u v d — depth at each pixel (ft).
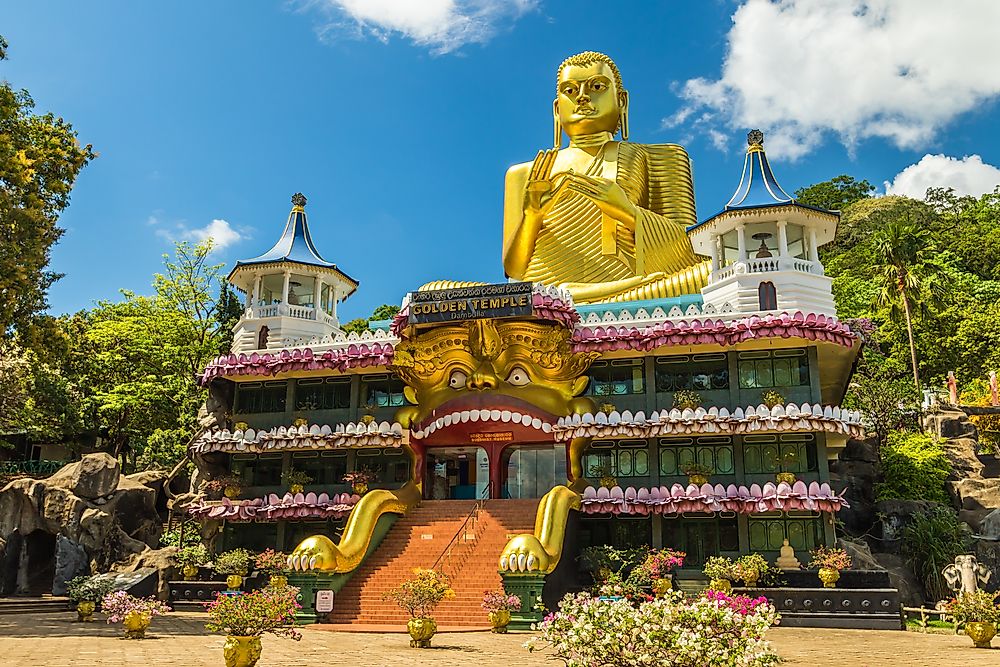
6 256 88.48
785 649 66.28
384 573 93.15
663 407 108.78
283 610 53.62
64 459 182.39
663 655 34.47
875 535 131.34
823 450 101.65
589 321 113.09
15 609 103.35
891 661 58.90
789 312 102.17
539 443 116.67
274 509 114.32
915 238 224.53
